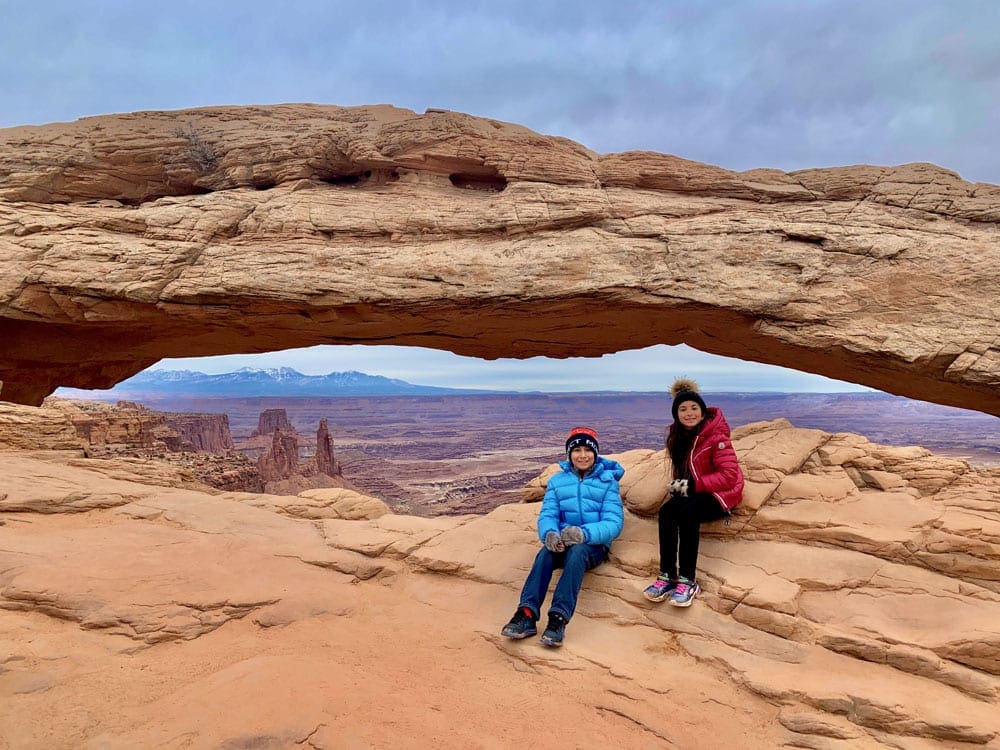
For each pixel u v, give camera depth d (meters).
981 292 13.76
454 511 72.94
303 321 16.59
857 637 4.76
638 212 15.89
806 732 3.95
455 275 15.34
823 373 16.48
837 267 14.55
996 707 4.16
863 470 6.81
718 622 5.12
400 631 5.18
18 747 3.26
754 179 16.64
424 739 3.55
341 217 16.09
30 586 5.11
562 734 3.75
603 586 5.69
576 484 5.85
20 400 19.53
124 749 3.25
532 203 15.99
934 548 5.44
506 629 4.89
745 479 6.64
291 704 3.73
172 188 17.94
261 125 18.11
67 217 16.34
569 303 15.38
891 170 15.90
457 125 16.94
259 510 8.00
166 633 4.75
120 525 7.00
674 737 3.81
